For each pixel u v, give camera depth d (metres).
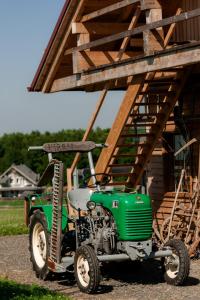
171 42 16.58
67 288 11.45
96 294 10.89
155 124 15.92
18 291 10.76
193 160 16.47
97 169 15.81
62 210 11.68
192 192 15.78
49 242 11.88
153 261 13.89
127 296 10.72
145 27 13.42
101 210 11.51
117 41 17.97
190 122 16.53
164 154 17.53
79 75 16.05
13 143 97.38
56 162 11.66
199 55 12.07
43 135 94.44
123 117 15.09
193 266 13.55
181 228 15.48
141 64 13.74
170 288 11.27
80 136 88.94
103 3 16.14
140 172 16.17
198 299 10.45
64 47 16.83
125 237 11.03
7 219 29.38
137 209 11.11
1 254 16.23
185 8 16.97
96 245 11.25
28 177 93.38
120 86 17.70
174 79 15.64
